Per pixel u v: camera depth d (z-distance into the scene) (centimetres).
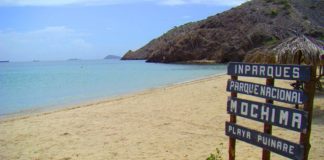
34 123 1356
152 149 940
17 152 959
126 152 921
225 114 1385
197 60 9212
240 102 644
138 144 994
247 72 628
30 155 927
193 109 1527
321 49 1443
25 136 1141
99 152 930
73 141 1054
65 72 6806
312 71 509
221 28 9625
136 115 1443
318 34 9019
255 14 9812
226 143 975
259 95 604
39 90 3080
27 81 4338
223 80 2894
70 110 1680
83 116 1470
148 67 7600
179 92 2177
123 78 4334
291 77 541
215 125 1203
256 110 608
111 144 1004
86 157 891
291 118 540
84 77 4878
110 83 3609
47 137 1116
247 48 8744
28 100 2392
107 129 1198
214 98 1833
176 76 4312
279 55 1495
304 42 1474
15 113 1798
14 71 7862
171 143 992
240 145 947
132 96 2170
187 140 1020
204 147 942
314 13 10344
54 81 4216
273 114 573
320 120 1226
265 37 8881
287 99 548
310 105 513
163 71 5697
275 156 842
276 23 9419
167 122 1279
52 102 2244
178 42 9662
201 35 9619
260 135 600
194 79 3566
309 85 512
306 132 516
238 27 9469
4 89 3241
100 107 1728
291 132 1066
